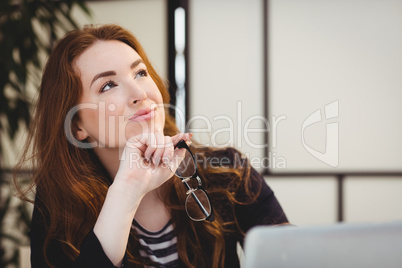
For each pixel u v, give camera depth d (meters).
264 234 0.43
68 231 1.01
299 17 2.56
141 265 0.98
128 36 1.03
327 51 2.54
